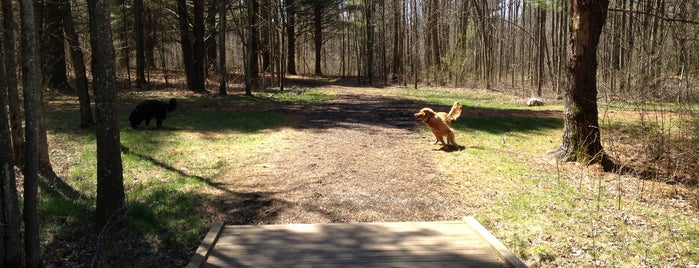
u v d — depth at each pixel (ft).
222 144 38.09
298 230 19.90
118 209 19.63
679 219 22.24
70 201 22.94
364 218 22.17
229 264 16.63
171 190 25.61
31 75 14.75
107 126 19.08
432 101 78.02
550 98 83.76
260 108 63.46
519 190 26.58
